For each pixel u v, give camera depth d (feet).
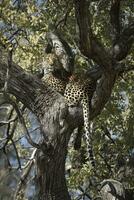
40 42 56.34
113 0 47.96
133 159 70.08
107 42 60.44
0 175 62.64
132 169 69.26
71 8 56.59
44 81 43.88
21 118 39.50
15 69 42.27
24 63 54.85
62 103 42.78
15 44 54.65
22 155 73.51
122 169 70.33
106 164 74.13
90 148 43.01
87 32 38.78
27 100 42.83
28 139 39.78
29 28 55.62
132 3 61.93
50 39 47.34
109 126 73.51
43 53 50.52
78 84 43.88
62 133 42.22
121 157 73.51
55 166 41.98
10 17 52.70
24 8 57.88
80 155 72.74
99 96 43.16
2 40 46.21
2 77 41.88
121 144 73.72
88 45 39.50
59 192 42.39
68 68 45.88
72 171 72.28
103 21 60.49
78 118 43.19
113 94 69.10
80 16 38.17
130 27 45.98
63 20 56.70
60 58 45.91
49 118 42.42
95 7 60.13
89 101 43.93
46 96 42.78
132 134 72.08
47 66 46.01
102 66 41.34
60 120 42.42
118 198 56.29
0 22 55.16
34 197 42.93
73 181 68.28
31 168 55.52
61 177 42.50
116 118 72.59
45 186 42.19
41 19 55.83
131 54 60.08
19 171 58.03
